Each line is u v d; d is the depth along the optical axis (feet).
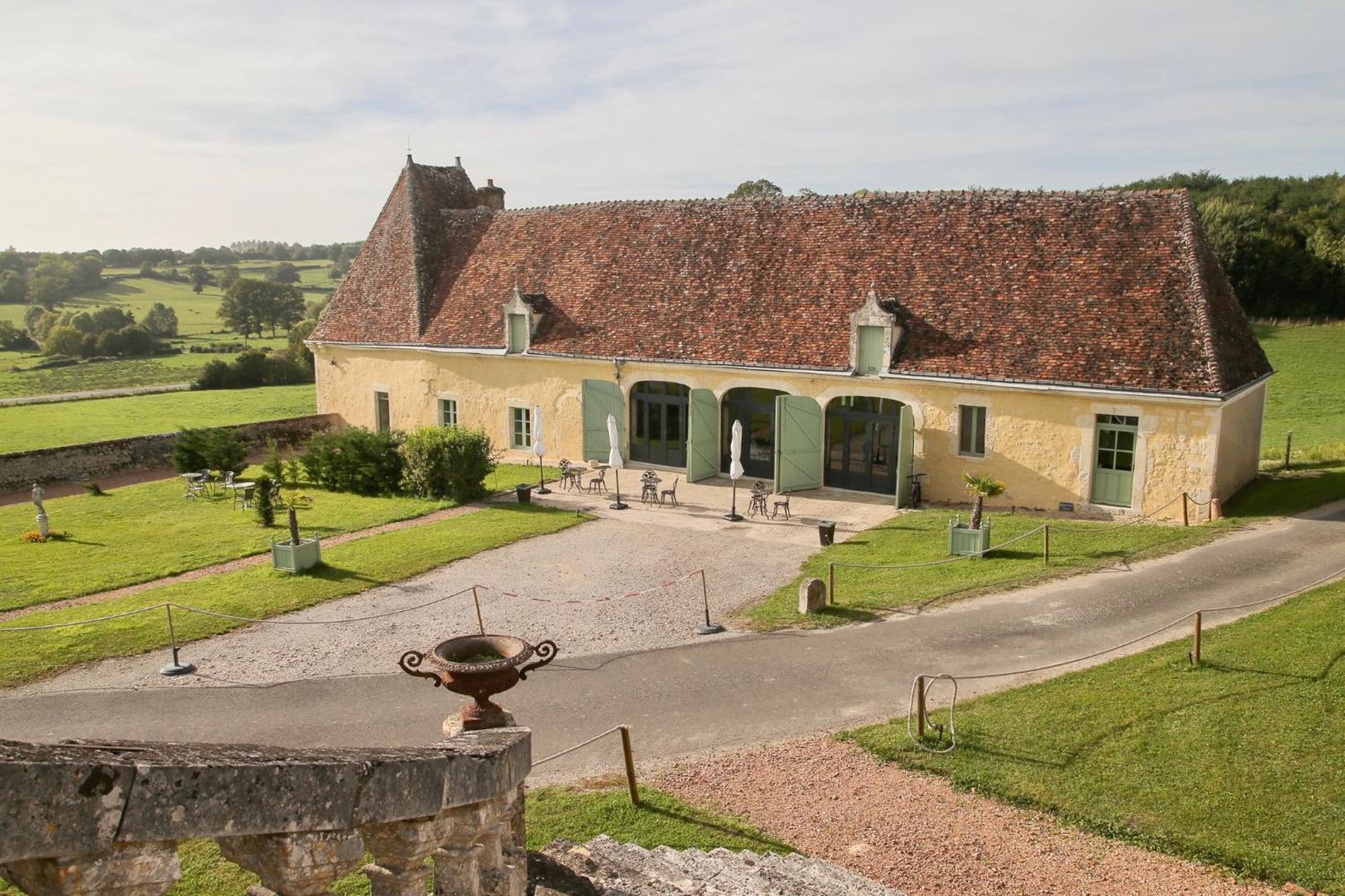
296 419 130.82
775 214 104.22
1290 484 87.30
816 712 45.16
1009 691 45.70
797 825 35.17
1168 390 75.66
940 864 32.12
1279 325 193.36
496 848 17.57
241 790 11.77
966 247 91.71
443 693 49.55
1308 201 235.20
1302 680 43.34
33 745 11.53
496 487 101.86
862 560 71.92
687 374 100.12
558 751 42.37
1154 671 46.14
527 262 116.57
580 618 61.05
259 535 84.79
